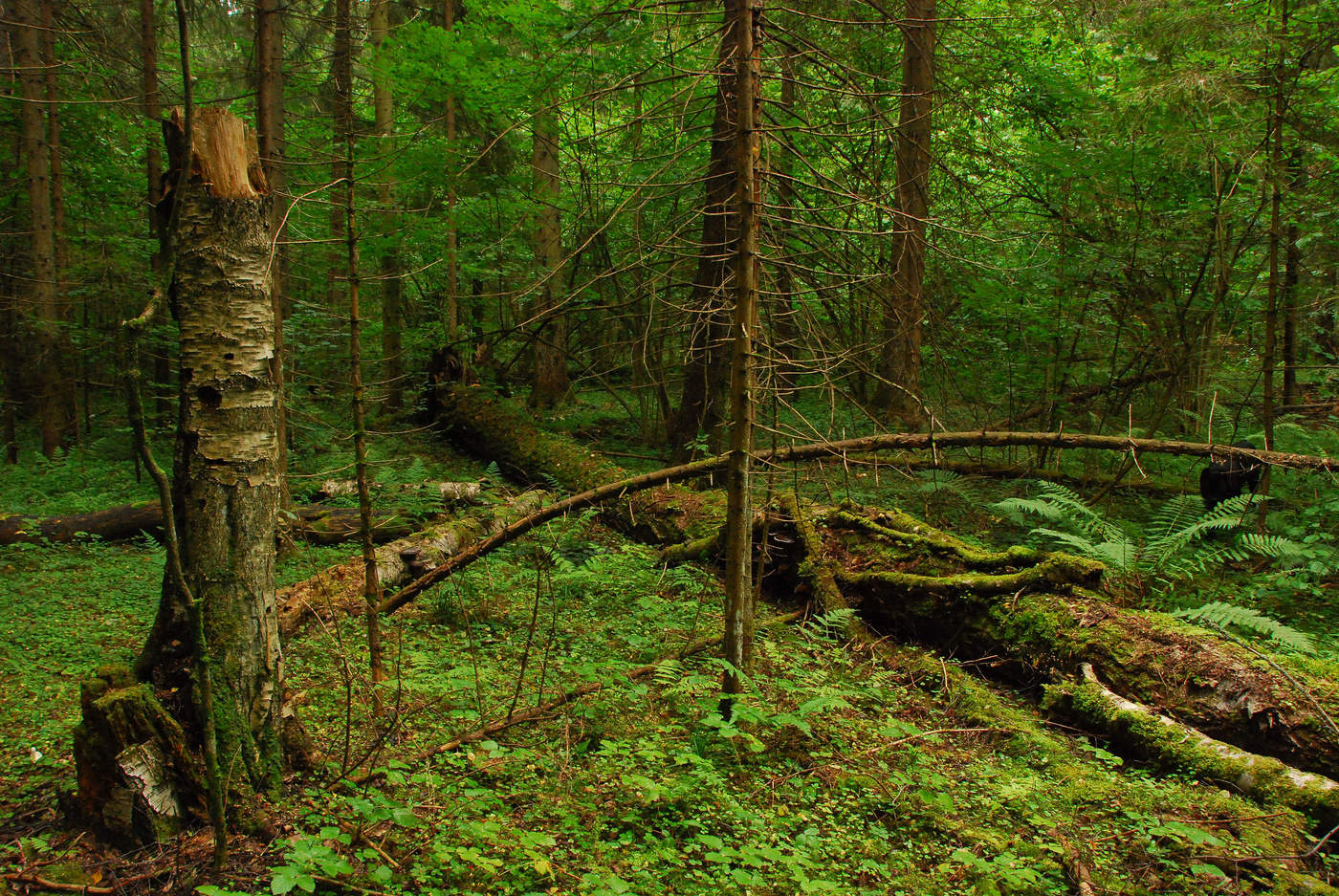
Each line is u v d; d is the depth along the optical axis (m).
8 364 12.40
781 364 4.05
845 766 3.86
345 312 12.66
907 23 4.40
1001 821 3.47
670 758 3.82
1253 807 3.51
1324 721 3.73
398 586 6.41
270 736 3.30
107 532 7.67
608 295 11.15
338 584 5.98
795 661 4.85
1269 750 3.87
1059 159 9.35
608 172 9.59
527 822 3.27
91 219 13.36
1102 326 10.00
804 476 8.72
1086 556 6.44
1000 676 5.15
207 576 3.20
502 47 10.03
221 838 2.77
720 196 6.75
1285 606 6.22
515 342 14.62
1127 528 7.52
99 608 5.77
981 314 10.12
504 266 12.32
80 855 2.95
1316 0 8.05
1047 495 7.15
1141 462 9.59
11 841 3.04
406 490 8.41
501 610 6.02
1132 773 3.95
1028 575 5.16
